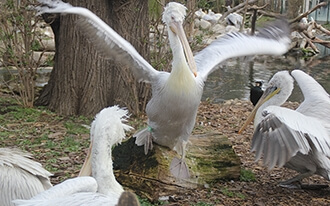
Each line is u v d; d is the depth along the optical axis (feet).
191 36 26.32
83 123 23.29
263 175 19.08
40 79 33.22
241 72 41.34
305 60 51.21
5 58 26.84
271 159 16.19
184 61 16.79
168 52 24.77
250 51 18.95
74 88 24.38
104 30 17.47
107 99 24.61
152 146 17.38
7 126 22.43
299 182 18.30
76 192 12.30
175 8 16.98
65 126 22.66
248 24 57.21
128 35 24.35
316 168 17.97
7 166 13.93
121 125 13.43
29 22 25.11
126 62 17.94
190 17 25.54
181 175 17.16
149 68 17.61
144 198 16.87
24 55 25.48
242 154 20.80
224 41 19.15
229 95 32.07
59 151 19.86
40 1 17.49
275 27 19.75
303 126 16.26
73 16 24.18
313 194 17.97
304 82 19.01
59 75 24.80
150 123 17.39
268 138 16.30
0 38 25.57
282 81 19.07
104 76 24.40
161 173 16.98
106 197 11.85
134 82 24.23
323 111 18.08
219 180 17.87
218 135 18.49
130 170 17.28
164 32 26.78
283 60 50.57
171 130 17.15
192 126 17.30
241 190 17.67
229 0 61.36
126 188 17.16
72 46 24.29
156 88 17.29
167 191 16.94
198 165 17.65
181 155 17.47
